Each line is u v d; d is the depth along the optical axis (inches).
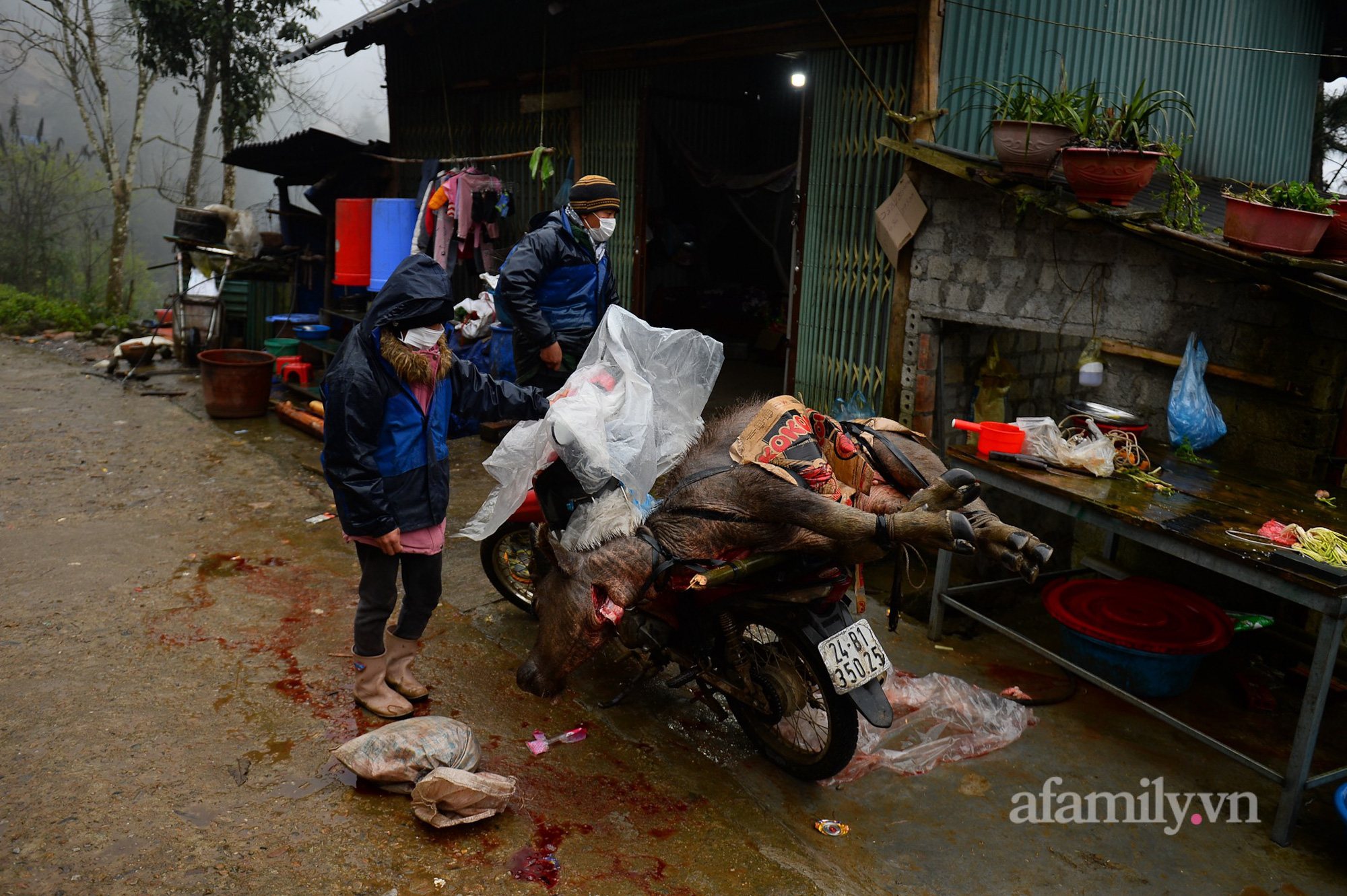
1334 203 157.2
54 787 117.6
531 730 140.6
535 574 158.7
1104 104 243.8
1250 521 136.8
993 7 205.5
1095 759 140.7
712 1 249.1
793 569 125.6
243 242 422.3
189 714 137.1
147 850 107.0
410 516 133.3
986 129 210.2
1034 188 173.2
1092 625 159.2
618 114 288.4
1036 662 171.0
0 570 186.1
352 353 126.1
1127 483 155.0
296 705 141.6
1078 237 181.0
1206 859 119.1
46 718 133.3
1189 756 143.0
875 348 218.2
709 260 439.8
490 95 339.0
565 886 106.5
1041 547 102.3
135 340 399.5
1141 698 157.1
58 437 289.4
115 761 124.0
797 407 132.6
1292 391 164.7
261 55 595.8
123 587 180.7
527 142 326.3
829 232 227.9
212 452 279.6
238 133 600.7
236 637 162.6
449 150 363.6
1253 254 149.0
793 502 116.0
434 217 299.6
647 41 269.7
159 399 349.1
